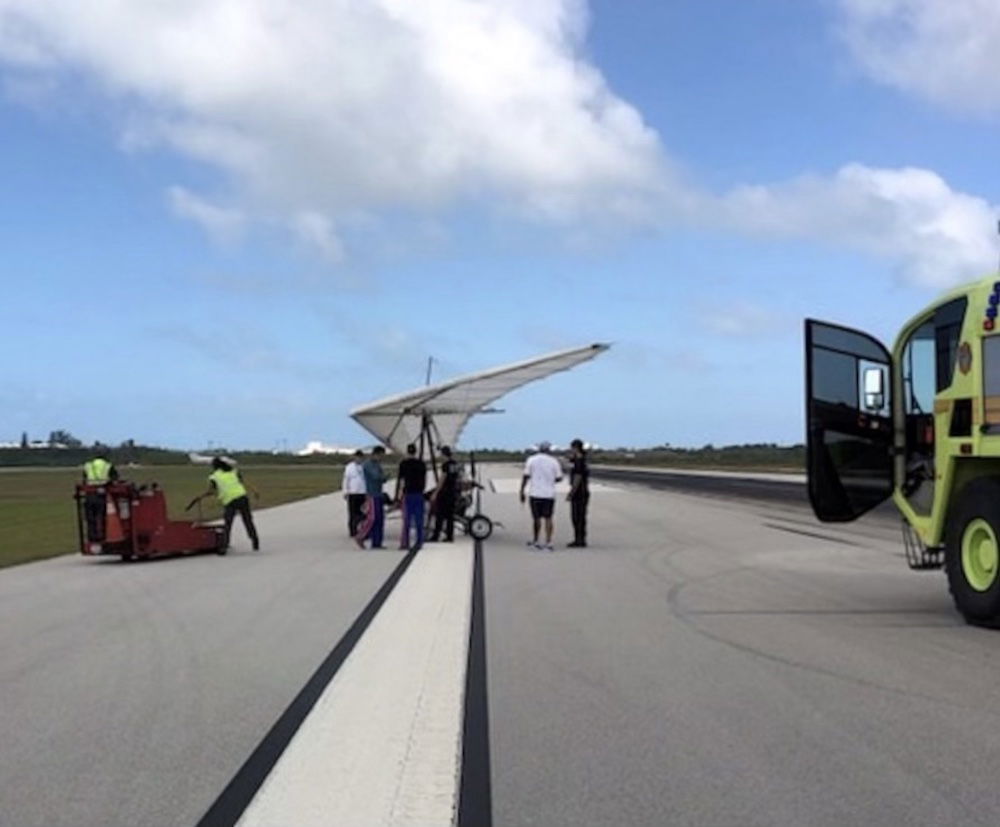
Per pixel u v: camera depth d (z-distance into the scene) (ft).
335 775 19.85
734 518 93.30
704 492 146.72
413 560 59.88
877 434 40.22
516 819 17.33
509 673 28.48
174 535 62.95
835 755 20.61
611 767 20.04
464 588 46.57
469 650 31.86
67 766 20.66
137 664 30.63
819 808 17.63
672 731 22.47
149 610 41.73
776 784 18.90
